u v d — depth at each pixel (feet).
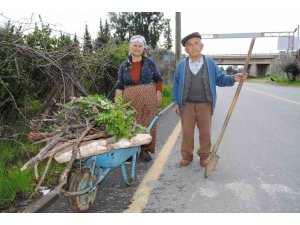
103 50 27.40
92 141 13.43
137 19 92.89
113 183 17.10
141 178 17.74
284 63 152.76
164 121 36.06
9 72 20.10
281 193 15.53
